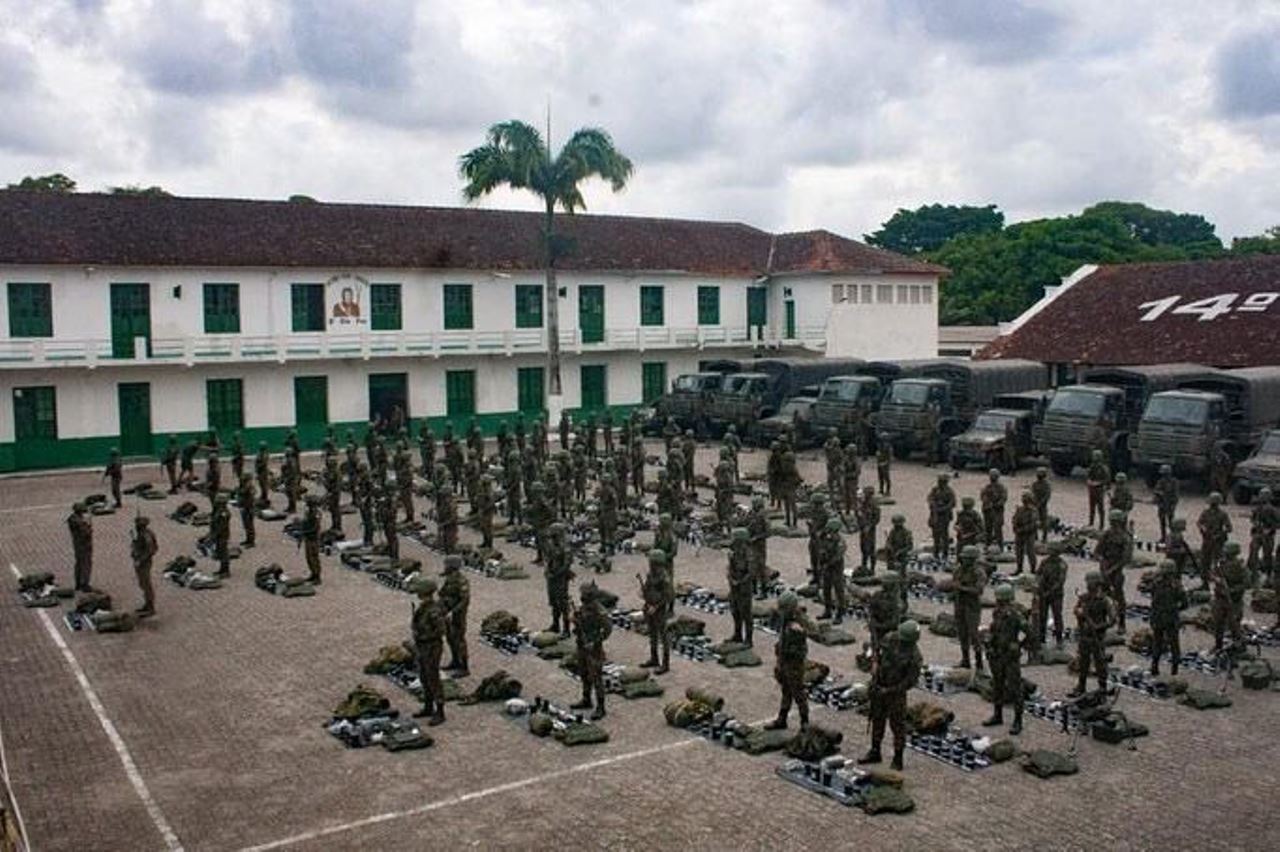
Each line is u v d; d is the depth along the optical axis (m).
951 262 84.25
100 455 46.28
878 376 46.75
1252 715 17.38
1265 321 46.84
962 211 110.81
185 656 20.92
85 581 25.42
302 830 13.95
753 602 22.89
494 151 50.19
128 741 16.83
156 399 47.34
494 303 54.78
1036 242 80.31
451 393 54.25
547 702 17.97
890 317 61.97
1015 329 54.50
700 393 51.25
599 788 15.02
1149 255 78.94
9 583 26.77
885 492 35.50
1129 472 39.25
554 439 52.44
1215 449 35.03
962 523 24.16
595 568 26.98
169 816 14.36
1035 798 14.51
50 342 44.38
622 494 33.19
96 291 45.50
